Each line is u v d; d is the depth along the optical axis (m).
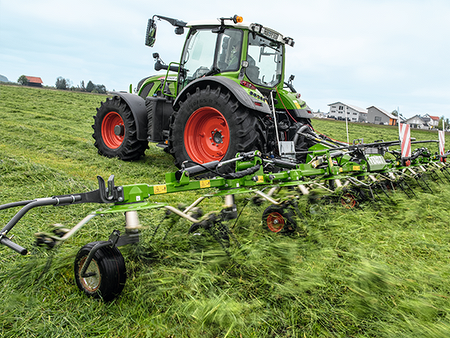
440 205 4.11
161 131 6.32
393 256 2.64
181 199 4.24
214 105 5.04
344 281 2.13
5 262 2.29
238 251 2.39
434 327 1.67
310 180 3.63
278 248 2.44
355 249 2.63
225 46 5.62
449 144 15.70
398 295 2.04
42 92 29.94
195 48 6.05
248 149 4.88
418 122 72.12
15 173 4.52
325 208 3.47
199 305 1.80
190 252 2.39
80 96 31.02
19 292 1.96
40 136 8.71
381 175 4.60
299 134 6.16
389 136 19.81
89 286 1.98
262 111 4.92
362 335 1.69
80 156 6.75
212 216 2.48
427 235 3.12
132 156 6.83
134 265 2.28
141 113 6.52
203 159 5.42
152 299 1.92
